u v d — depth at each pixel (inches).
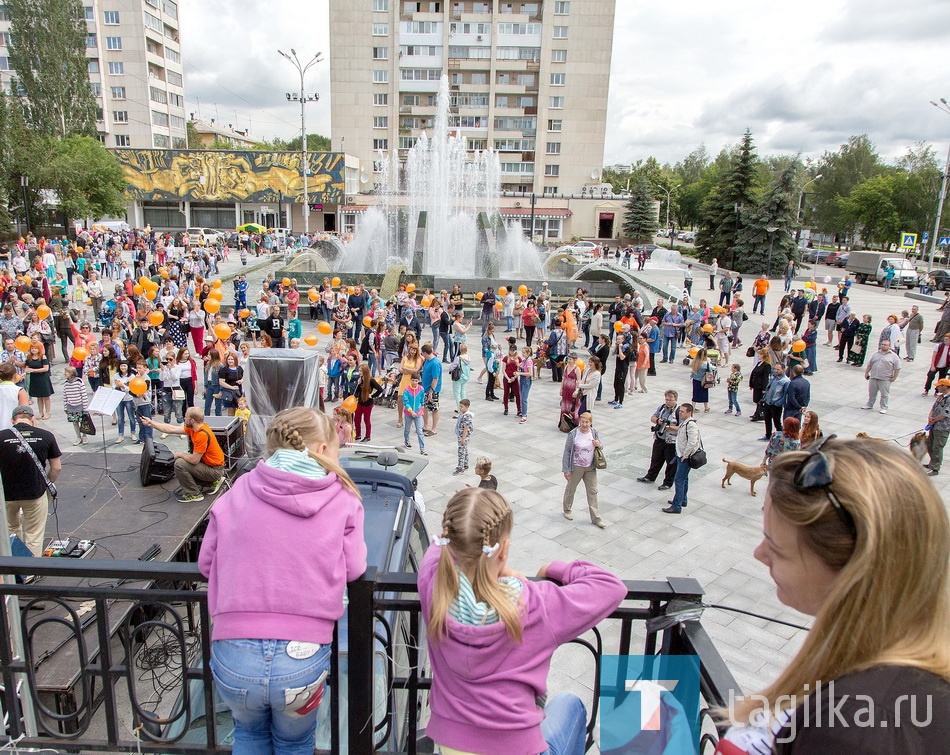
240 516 85.2
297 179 2332.7
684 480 377.4
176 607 266.8
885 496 43.0
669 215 3860.7
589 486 360.5
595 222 2564.0
